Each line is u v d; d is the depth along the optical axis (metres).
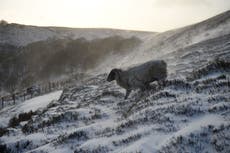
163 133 9.89
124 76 16.98
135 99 17.05
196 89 14.13
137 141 9.75
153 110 12.54
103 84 31.84
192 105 11.56
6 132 20.23
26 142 15.12
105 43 161.88
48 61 156.25
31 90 100.81
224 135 8.28
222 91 12.62
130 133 10.89
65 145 12.36
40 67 152.38
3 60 166.75
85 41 174.00
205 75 17.02
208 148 8.12
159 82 16.97
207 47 43.38
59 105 25.61
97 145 10.68
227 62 17.22
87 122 16.11
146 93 16.44
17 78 145.75
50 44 177.38
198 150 8.17
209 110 10.57
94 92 26.91
